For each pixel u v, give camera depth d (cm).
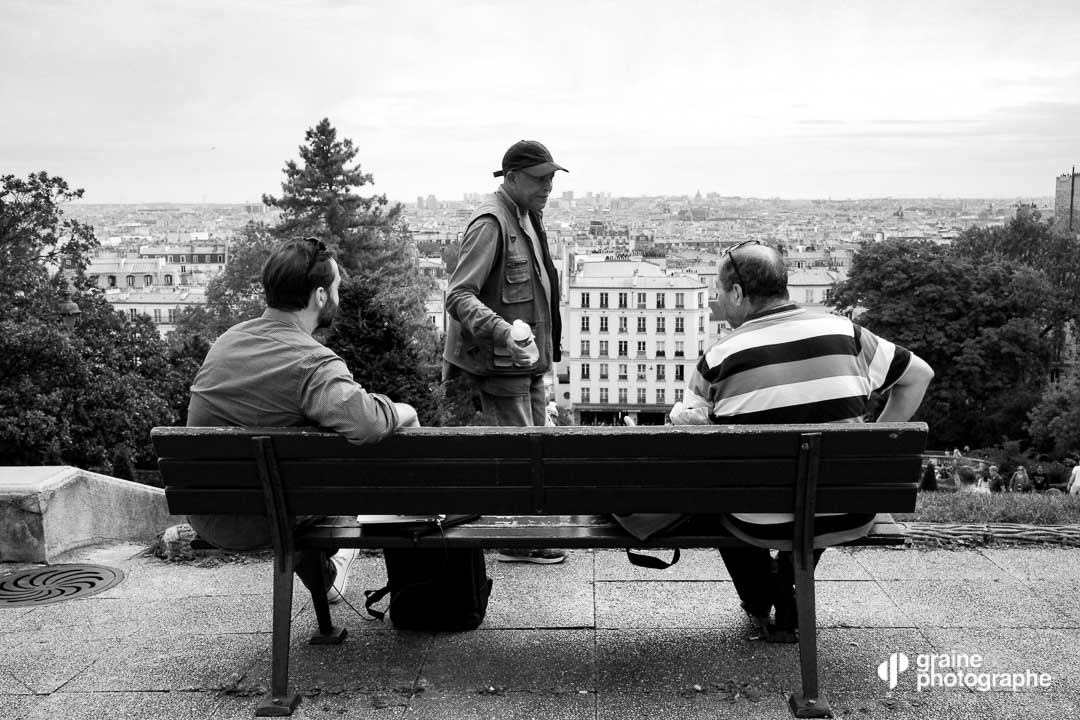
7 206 2838
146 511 586
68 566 475
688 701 311
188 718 308
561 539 318
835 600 400
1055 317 7044
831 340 312
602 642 360
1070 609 387
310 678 334
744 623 375
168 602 418
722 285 326
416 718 303
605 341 12250
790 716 300
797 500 296
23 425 2109
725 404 316
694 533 320
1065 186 13725
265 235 6819
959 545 474
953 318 6619
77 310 2453
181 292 16112
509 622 380
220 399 311
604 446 294
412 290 4841
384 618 389
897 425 288
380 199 4953
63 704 320
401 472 301
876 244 6875
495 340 390
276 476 303
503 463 298
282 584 311
